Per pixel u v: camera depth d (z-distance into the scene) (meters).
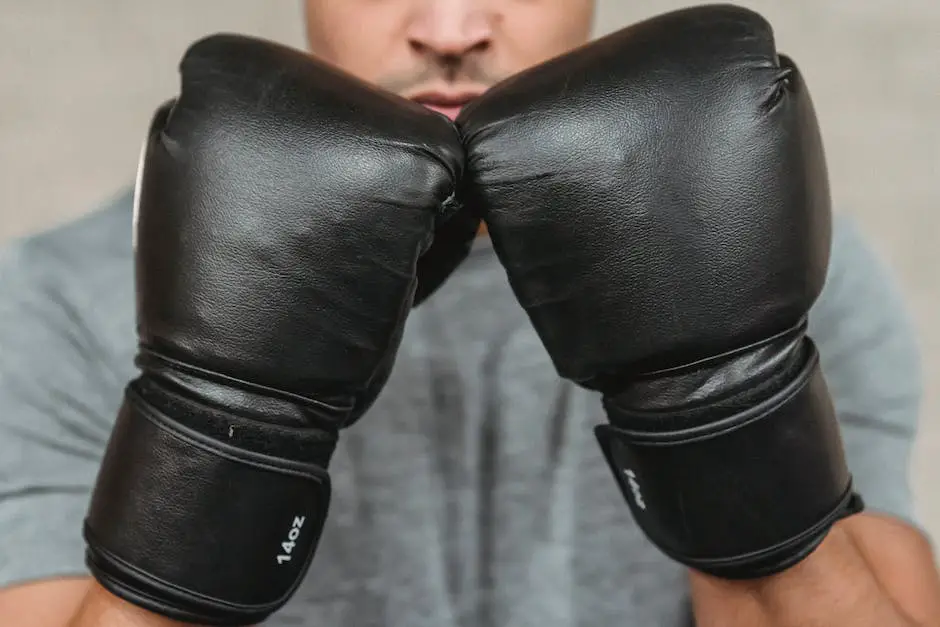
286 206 0.62
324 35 0.91
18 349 0.96
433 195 0.63
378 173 0.62
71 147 1.47
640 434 0.65
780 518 0.65
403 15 0.86
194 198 0.63
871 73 1.56
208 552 0.61
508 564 0.96
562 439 0.97
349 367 0.63
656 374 0.65
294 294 0.62
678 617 0.97
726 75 0.65
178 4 1.47
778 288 0.64
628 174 0.63
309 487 0.64
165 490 0.61
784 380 0.65
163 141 0.65
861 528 0.95
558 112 0.64
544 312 0.66
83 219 1.06
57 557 0.90
